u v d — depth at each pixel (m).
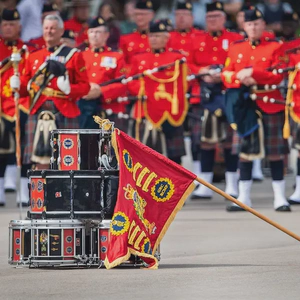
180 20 57.41
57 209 31.16
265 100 46.94
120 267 31.00
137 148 30.95
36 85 42.66
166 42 51.38
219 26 55.44
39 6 66.75
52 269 30.78
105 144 32.12
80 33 58.38
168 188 31.00
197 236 38.16
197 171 57.38
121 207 30.52
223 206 50.03
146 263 30.72
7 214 46.31
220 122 53.31
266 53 47.41
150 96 50.69
